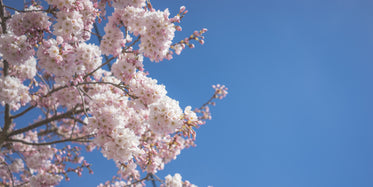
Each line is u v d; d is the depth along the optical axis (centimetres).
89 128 352
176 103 357
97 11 385
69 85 356
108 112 349
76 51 359
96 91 506
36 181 612
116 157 336
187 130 356
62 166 664
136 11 384
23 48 342
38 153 693
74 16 343
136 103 366
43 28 343
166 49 376
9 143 666
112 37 379
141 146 453
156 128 350
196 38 395
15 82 377
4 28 388
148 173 612
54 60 324
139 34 385
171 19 357
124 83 429
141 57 394
